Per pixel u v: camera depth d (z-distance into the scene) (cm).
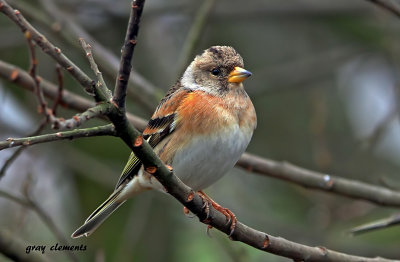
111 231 1226
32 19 1032
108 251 1205
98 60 1043
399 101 1159
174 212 1245
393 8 889
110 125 553
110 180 1186
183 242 1234
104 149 1291
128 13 1336
